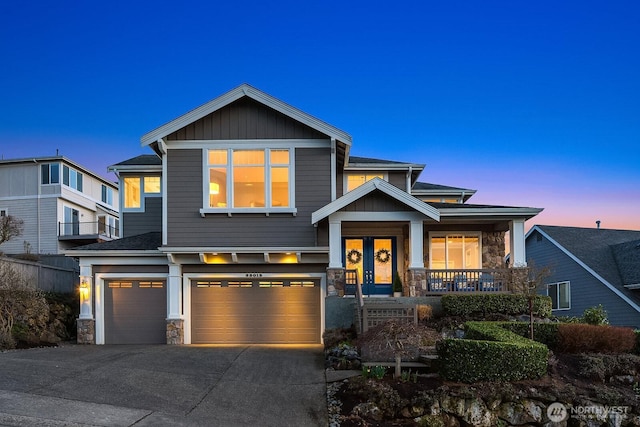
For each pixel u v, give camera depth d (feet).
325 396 33.60
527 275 51.65
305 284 56.95
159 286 57.52
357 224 56.24
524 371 33.30
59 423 25.86
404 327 34.32
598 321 48.93
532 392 32.04
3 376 33.91
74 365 38.70
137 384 34.32
